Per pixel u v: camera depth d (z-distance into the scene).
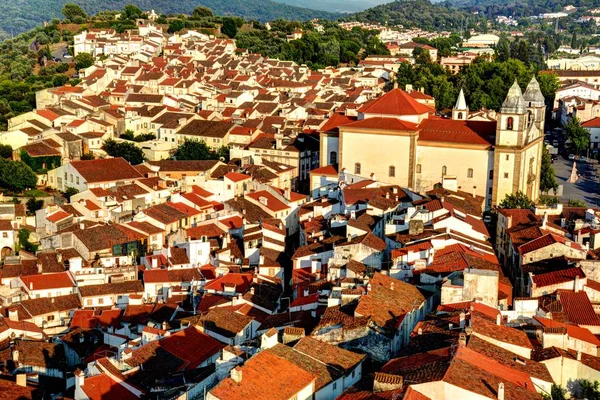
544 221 174.88
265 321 139.62
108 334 163.75
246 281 174.38
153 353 127.94
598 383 101.94
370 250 160.50
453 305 123.81
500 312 122.44
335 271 153.00
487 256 156.12
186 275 192.88
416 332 110.88
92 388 117.06
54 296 195.25
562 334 109.19
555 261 154.50
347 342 112.62
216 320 137.50
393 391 84.19
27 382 139.50
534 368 96.12
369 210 198.00
